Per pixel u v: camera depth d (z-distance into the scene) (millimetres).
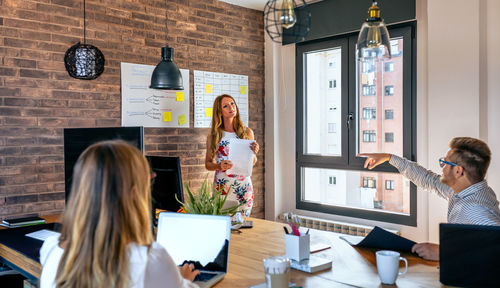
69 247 1037
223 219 1688
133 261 1028
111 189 1026
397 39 3957
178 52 4074
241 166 3453
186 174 4160
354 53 4203
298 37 2324
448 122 3336
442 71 3357
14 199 3117
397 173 3955
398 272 1540
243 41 4652
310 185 4762
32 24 3176
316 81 4621
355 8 4062
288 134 4863
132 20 3738
